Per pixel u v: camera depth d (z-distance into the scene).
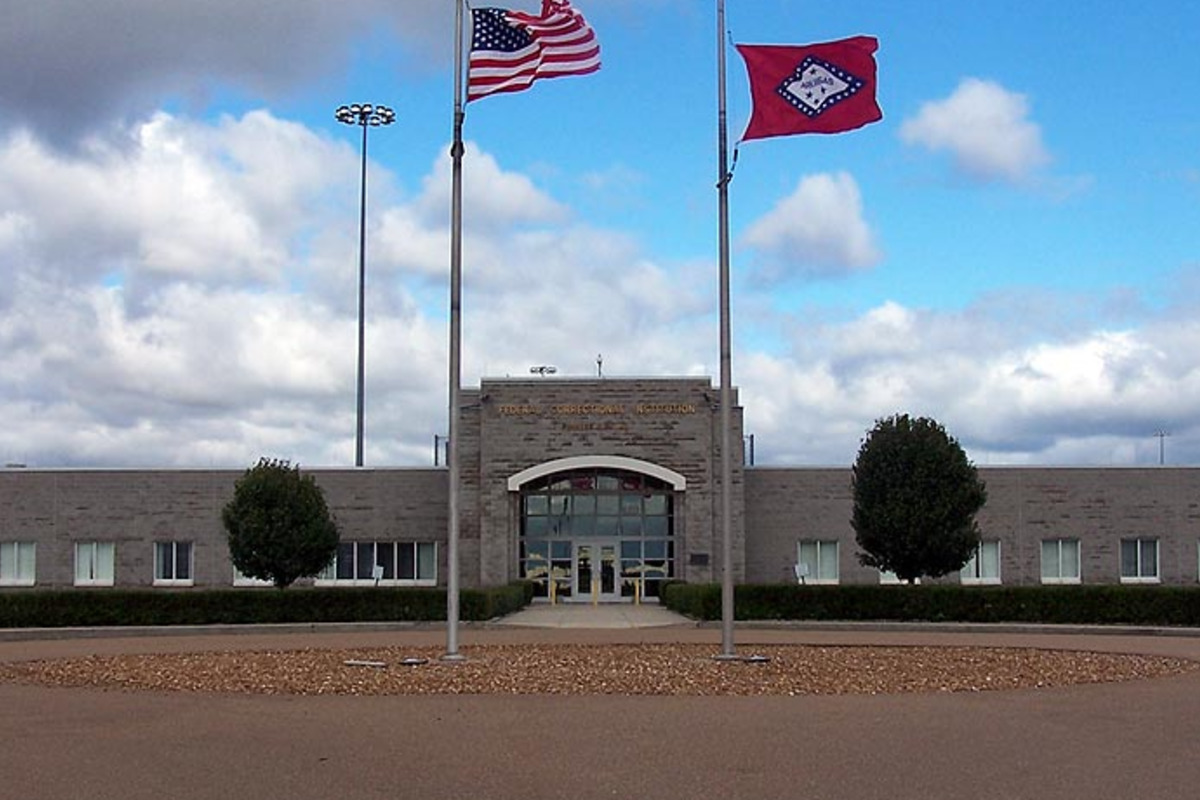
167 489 46.53
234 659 23.44
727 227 23.05
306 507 37.28
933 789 11.53
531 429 46.19
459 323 22.66
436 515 46.88
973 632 32.06
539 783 11.75
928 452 35.47
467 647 25.94
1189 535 46.44
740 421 46.12
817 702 17.09
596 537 47.09
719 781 11.84
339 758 12.95
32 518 46.53
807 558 46.56
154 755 13.16
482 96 22.67
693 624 34.00
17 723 15.37
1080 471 46.53
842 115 22.22
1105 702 17.14
